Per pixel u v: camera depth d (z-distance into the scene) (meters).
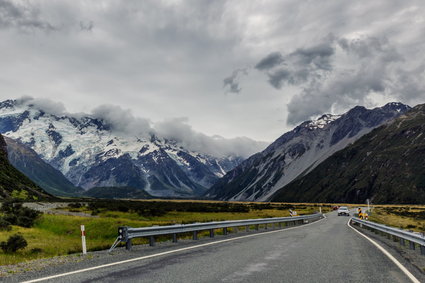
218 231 30.38
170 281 9.47
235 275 10.30
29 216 39.38
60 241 27.31
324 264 12.30
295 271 10.95
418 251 16.91
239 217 56.28
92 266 11.98
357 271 11.05
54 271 11.14
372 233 28.59
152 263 12.48
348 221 50.72
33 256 18.77
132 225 34.50
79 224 36.03
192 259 13.39
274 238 22.67
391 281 9.65
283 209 102.00
